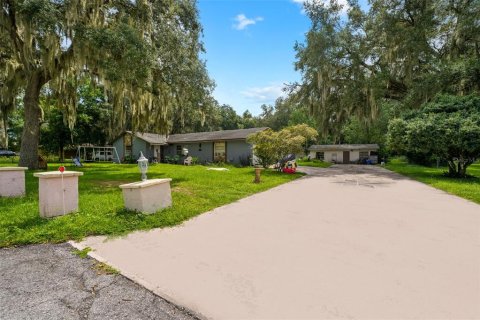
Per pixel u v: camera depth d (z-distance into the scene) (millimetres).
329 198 7746
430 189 9656
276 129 56250
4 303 2430
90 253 3555
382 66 19375
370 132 35094
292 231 4531
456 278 2859
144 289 2682
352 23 19406
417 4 17062
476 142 11242
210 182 10578
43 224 4527
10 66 13516
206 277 2912
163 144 28266
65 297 2543
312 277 2898
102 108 27172
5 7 10305
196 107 13000
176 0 11938
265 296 2533
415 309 2303
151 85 11836
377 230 4582
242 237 4223
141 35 10953
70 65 12250
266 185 10117
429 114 13281
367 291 2604
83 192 7738
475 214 5742
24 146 13352
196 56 12789
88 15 11094
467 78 15305
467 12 14984
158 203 5590
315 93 20953
